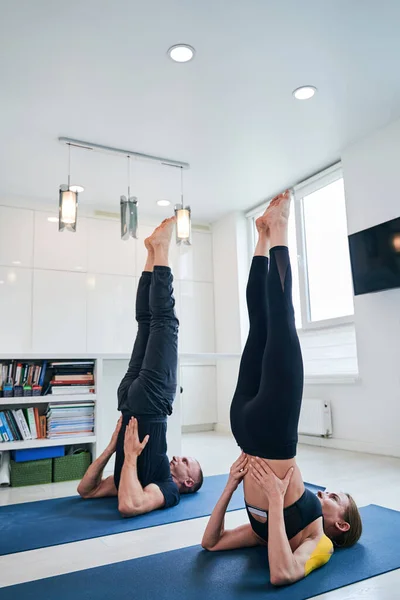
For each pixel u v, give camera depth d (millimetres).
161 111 3650
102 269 5555
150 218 5922
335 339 4582
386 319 3885
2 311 5012
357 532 1779
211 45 2916
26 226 5246
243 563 1672
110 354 3377
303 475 3137
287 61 3096
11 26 2703
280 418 1604
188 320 5980
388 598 1397
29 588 1511
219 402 5930
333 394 4375
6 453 3232
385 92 3482
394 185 3891
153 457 2453
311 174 4867
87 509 2441
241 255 5828
